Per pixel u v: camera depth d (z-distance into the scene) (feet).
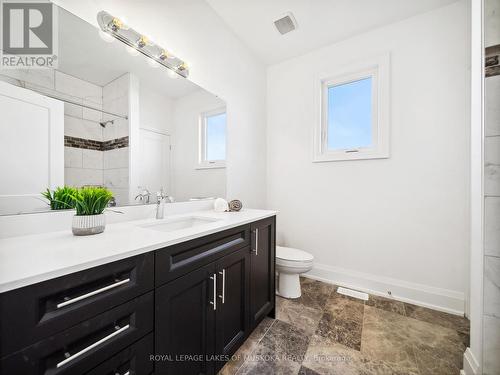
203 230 3.23
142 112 4.38
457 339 4.51
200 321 3.21
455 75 5.57
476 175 3.46
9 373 1.52
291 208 8.15
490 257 3.20
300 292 6.35
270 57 8.04
